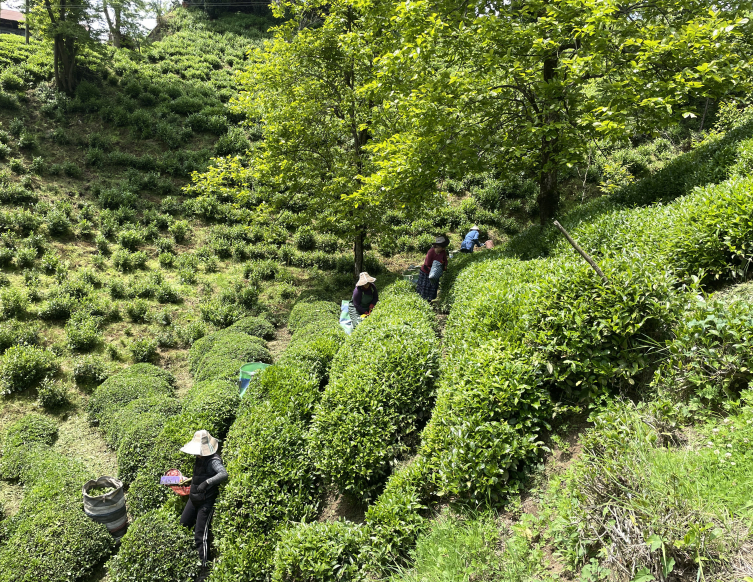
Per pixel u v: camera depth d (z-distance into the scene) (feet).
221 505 16.74
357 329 24.38
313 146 41.29
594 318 13.93
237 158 43.86
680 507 8.43
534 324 15.24
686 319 12.49
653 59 23.00
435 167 29.12
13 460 23.62
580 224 23.16
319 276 49.70
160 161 62.95
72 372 31.42
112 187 56.90
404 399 17.11
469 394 13.85
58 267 40.73
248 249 51.75
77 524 18.35
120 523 19.30
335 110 42.39
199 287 45.03
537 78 26.58
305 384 21.76
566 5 23.06
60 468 22.09
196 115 72.43
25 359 29.78
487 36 25.59
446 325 24.35
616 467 9.82
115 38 93.15
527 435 13.10
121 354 34.37
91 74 77.15
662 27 24.23
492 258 29.78
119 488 19.36
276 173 41.14
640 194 26.11
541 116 29.19
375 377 17.72
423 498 14.03
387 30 32.50
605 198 28.68
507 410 13.51
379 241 52.54
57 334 34.83
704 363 11.67
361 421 16.37
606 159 63.16
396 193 31.55
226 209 57.67
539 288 15.80
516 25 25.36
